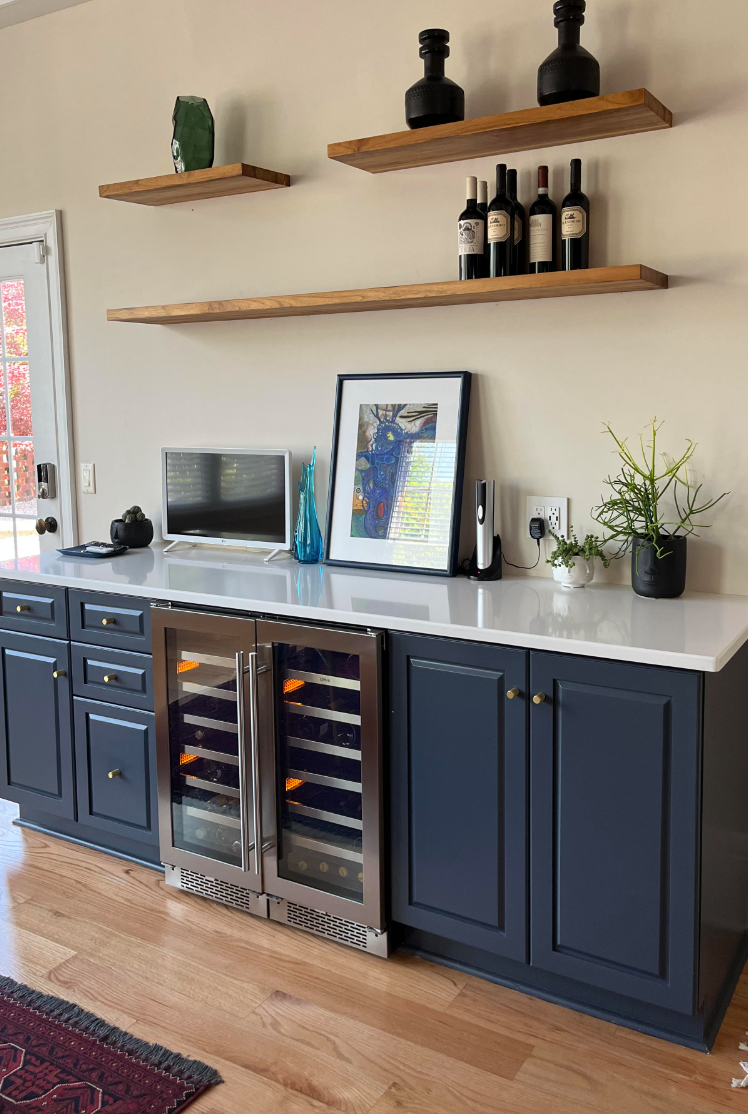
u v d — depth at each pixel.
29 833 3.08
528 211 2.45
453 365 2.64
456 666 2.11
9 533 3.86
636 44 2.25
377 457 2.75
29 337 3.63
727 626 2.00
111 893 2.68
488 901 2.15
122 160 3.27
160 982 2.25
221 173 2.74
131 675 2.67
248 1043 2.04
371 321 2.77
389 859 2.30
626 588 2.42
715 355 2.25
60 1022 2.11
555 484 2.52
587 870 2.00
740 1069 1.95
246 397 3.08
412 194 2.65
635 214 2.31
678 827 1.88
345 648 2.22
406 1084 1.91
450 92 2.39
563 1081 1.92
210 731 2.57
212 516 3.10
